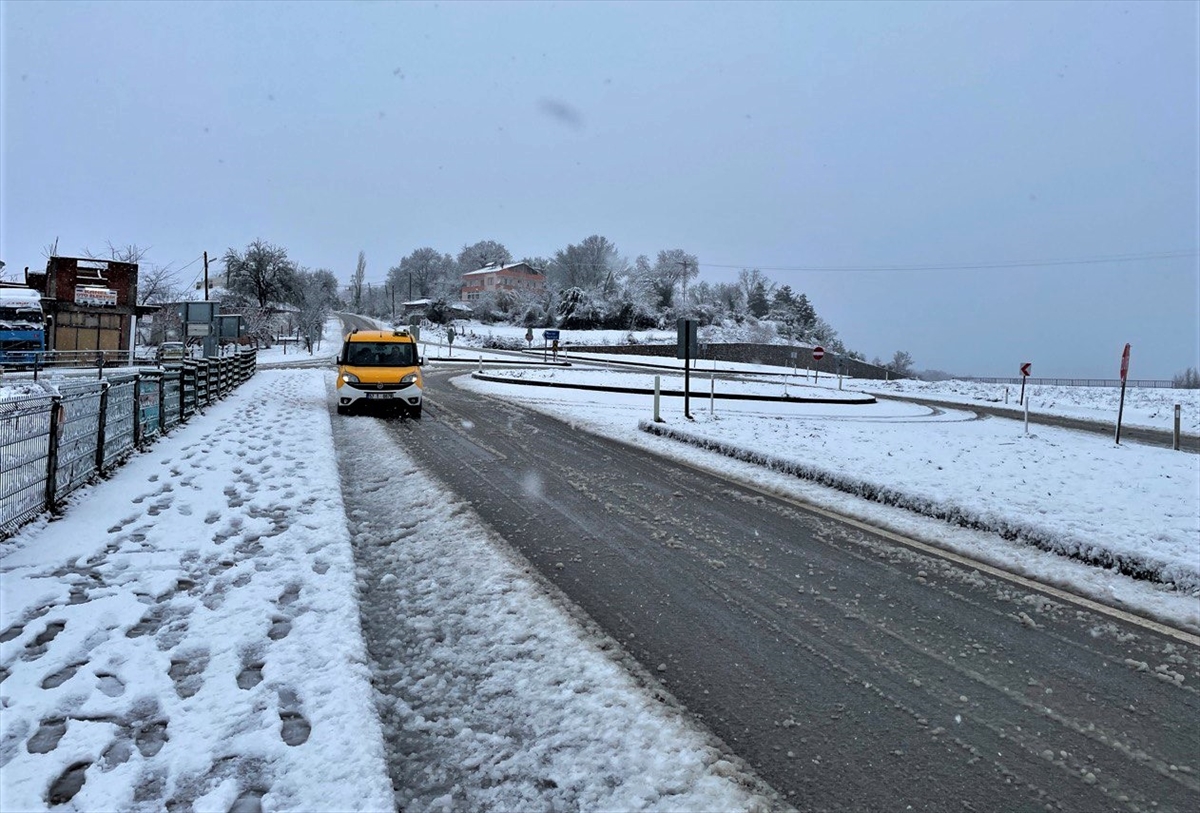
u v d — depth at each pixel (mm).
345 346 16609
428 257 125875
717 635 4531
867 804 2898
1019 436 17562
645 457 11430
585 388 27266
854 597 5273
